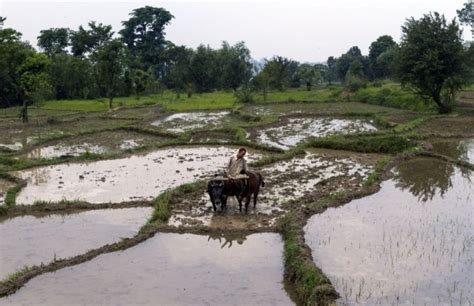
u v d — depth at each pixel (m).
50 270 11.95
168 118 44.59
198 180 20.16
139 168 23.25
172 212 16.42
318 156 25.55
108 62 52.38
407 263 11.98
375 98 54.06
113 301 10.42
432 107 44.69
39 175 22.08
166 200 17.00
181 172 22.28
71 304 10.30
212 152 27.28
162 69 100.00
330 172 21.97
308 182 20.17
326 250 12.84
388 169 21.88
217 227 14.82
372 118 41.34
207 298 10.52
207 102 58.25
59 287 11.11
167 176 21.56
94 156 25.41
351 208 16.50
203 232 14.47
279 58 76.44
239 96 56.91
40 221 15.84
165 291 10.84
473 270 11.55
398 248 12.91
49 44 92.31
